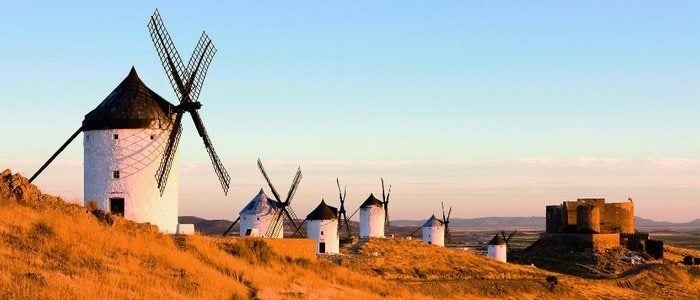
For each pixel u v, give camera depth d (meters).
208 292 28.28
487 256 105.12
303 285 37.38
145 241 33.06
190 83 47.53
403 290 47.84
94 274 25.92
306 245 46.56
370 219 105.81
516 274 88.62
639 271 99.62
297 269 41.75
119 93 45.62
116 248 30.28
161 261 30.86
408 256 92.50
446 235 138.88
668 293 89.94
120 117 44.59
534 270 94.94
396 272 78.81
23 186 31.38
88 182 45.16
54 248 27.58
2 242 26.58
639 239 120.19
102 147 44.84
